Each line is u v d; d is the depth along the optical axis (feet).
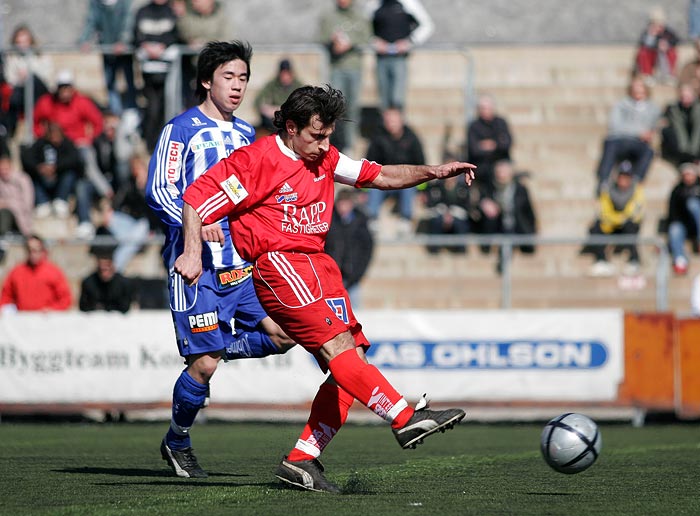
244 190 60.59
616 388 134.41
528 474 75.51
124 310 140.26
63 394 135.64
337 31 185.47
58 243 155.22
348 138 185.16
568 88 216.54
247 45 73.26
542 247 166.71
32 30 238.07
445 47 192.24
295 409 133.80
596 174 203.00
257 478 72.08
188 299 70.90
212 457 89.51
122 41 194.18
